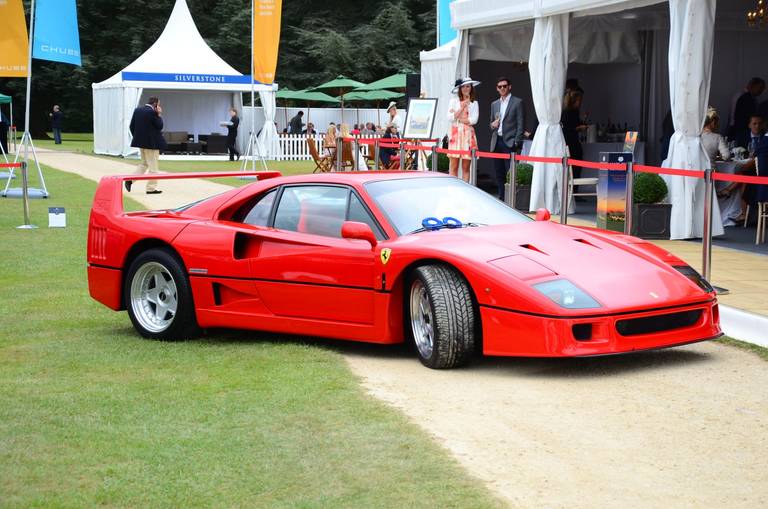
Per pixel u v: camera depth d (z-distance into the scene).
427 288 5.75
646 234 11.35
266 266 6.50
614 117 19.23
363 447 4.32
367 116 40.56
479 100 19.78
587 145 17.05
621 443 4.38
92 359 6.28
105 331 7.28
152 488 3.87
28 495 3.82
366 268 6.05
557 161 10.04
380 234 6.16
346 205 6.41
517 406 5.00
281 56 53.00
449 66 18.84
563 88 14.23
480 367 5.88
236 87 33.41
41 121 55.75
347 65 50.47
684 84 11.05
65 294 8.71
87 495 3.81
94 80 55.53
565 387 5.36
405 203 6.38
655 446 4.33
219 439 4.48
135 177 7.52
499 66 19.77
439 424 4.71
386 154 22.94
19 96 54.56
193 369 5.96
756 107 14.90
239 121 33.44
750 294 7.65
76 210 15.37
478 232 6.14
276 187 6.79
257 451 4.30
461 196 6.63
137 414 4.93
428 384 5.50
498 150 14.91
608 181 11.45
